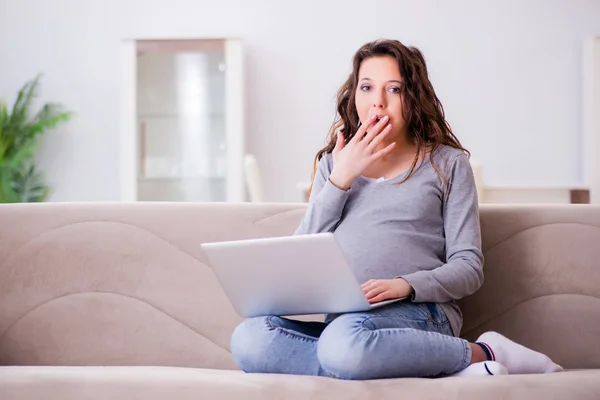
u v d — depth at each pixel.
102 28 6.46
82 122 6.44
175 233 2.23
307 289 1.70
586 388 1.53
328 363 1.65
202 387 1.55
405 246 1.90
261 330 1.77
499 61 6.24
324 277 1.65
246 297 1.79
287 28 6.36
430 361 1.67
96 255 2.23
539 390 1.52
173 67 6.14
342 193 1.94
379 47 2.05
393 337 1.65
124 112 6.14
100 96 6.45
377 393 1.52
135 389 1.57
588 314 2.13
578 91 6.20
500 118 6.25
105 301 2.21
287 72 6.35
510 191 5.44
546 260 2.15
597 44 5.99
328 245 1.59
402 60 2.02
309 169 6.33
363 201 1.98
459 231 1.93
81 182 6.42
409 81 2.02
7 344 2.21
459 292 1.86
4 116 6.17
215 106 6.12
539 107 6.22
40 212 2.26
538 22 6.22
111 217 2.25
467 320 2.17
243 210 2.23
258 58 6.36
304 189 4.92
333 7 6.32
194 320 2.19
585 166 6.06
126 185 6.15
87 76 6.45
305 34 6.34
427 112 2.02
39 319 2.21
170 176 6.16
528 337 2.14
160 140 6.16
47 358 2.20
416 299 1.79
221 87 6.11
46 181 6.41
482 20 6.25
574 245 2.15
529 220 2.18
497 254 2.17
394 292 1.77
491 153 6.25
